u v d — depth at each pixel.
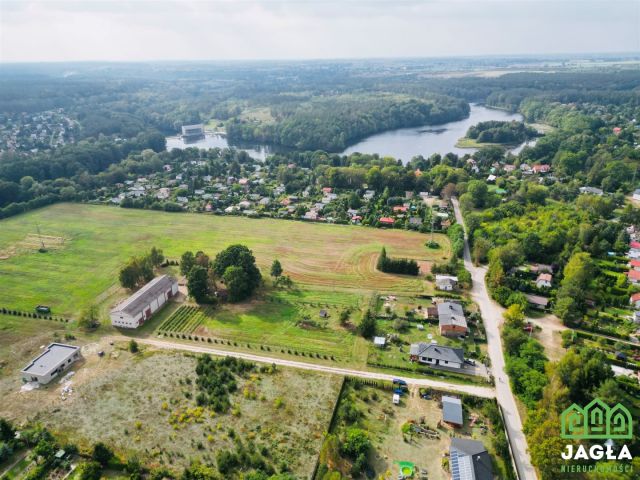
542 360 95.25
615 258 148.25
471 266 147.75
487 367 98.56
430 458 76.06
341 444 77.06
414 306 124.19
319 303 126.44
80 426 83.62
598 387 85.38
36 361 98.75
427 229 177.00
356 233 177.62
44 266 149.88
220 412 86.75
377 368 99.00
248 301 128.00
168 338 111.31
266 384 94.06
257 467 74.12
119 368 99.75
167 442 80.00
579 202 192.25
